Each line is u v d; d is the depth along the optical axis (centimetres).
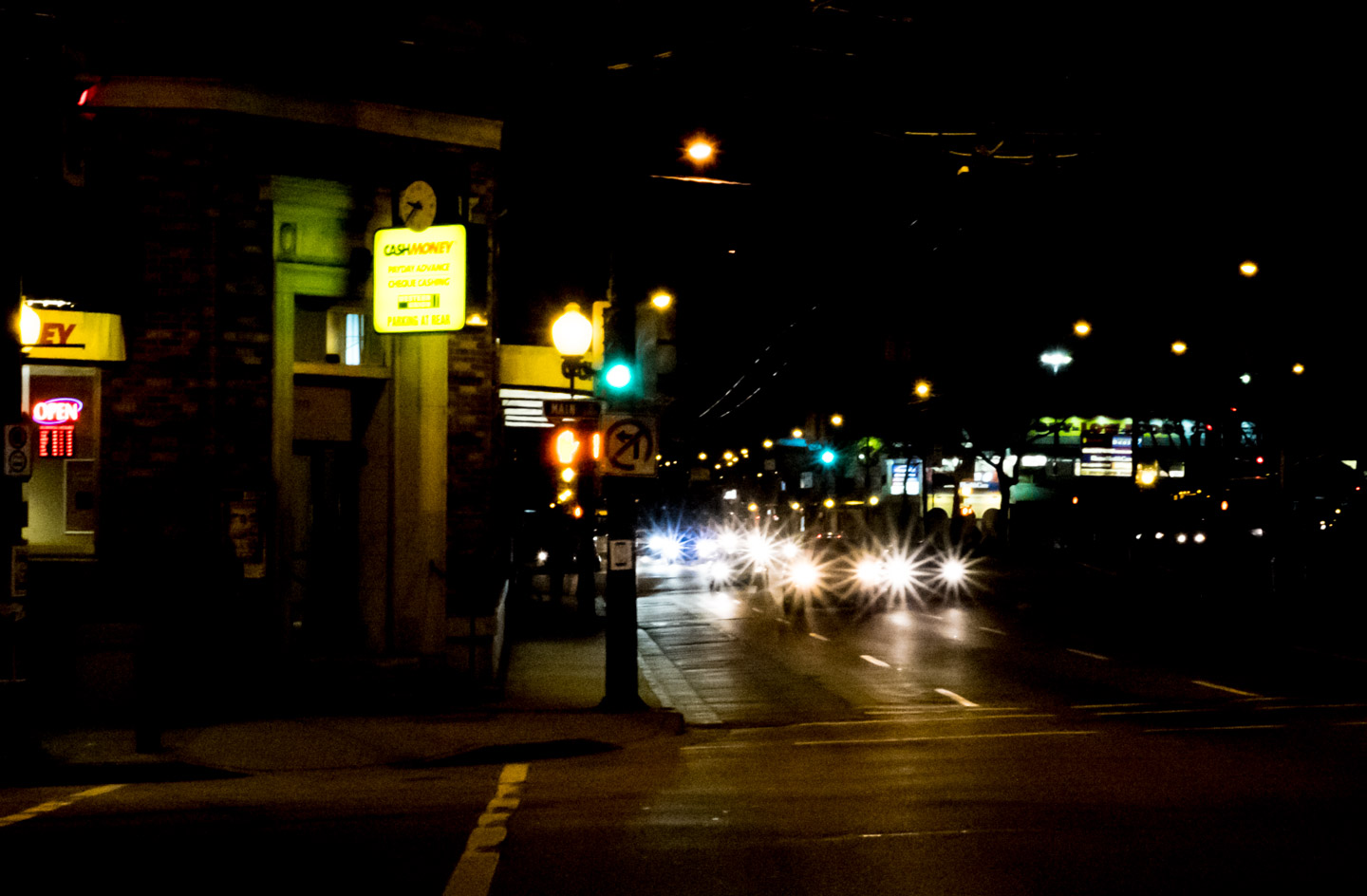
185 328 1580
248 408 1614
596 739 1389
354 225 1709
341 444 1752
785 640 2712
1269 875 690
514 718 1533
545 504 5166
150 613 1324
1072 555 6319
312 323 1723
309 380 1716
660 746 1388
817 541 4559
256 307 1622
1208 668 2097
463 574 1773
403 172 1730
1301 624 2881
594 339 1934
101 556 1545
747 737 1461
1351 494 4281
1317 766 1107
